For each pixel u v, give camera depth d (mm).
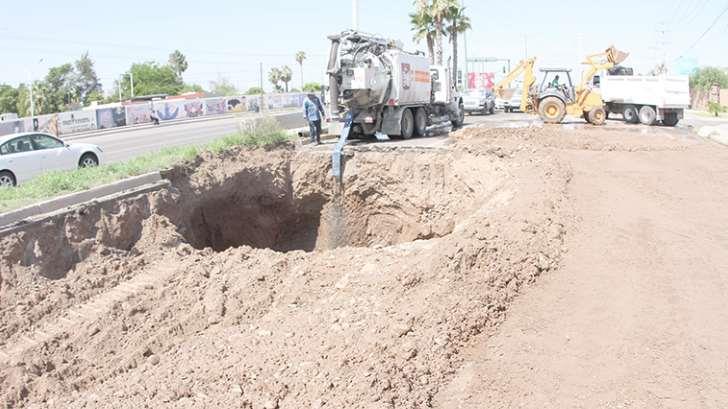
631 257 7988
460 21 45781
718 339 5996
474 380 5824
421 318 6898
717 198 10891
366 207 17125
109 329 8508
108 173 13000
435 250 8469
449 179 15664
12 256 9219
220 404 6004
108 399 6574
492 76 56344
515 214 9375
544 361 5969
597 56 27375
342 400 5637
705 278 7324
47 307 8914
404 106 19109
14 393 7074
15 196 11016
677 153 16000
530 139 17938
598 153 15688
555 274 7688
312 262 10172
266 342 7441
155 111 50375
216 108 57000
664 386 5379
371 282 8516
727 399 5141
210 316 8945
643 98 26359
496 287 7340
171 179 13859
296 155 17438
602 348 6039
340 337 6934
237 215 16344
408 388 5703
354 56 17578
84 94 91938
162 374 7051
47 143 16312
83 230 10516
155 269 10570
